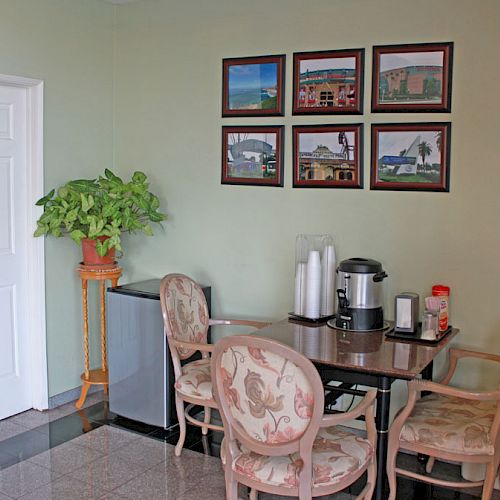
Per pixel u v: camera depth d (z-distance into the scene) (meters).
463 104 3.19
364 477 3.21
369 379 2.63
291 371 2.21
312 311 3.34
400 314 3.12
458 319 3.29
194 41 3.96
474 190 3.20
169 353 3.64
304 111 3.61
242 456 2.46
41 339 3.92
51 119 3.88
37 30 3.74
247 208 3.88
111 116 4.32
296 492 2.32
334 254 3.44
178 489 3.07
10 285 3.81
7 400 3.85
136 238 4.33
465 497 3.03
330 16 3.48
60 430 3.71
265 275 3.86
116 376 3.86
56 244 3.98
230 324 3.69
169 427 3.71
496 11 3.07
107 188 3.89
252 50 3.75
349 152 3.49
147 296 3.66
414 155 3.32
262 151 3.77
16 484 3.09
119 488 3.07
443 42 3.20
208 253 4.06
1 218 3.72
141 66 4.18
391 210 3.42
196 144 4.03
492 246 3.18
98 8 4.13
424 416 2.81
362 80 3.42
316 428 2.22
